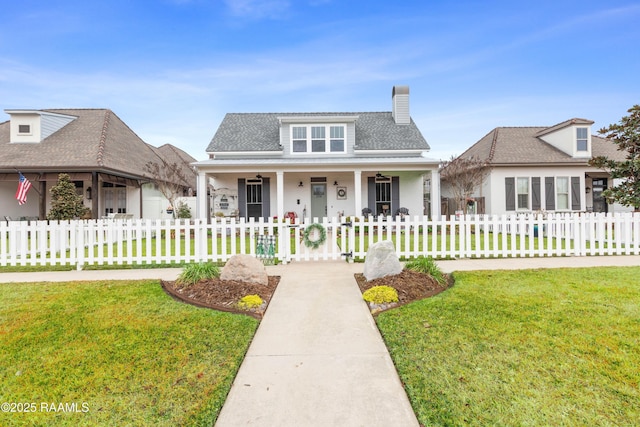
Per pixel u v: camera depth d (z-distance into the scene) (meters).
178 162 23.86
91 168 13.72
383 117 18.91
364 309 4.39
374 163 13.98
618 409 2.24
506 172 16.55
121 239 7.05
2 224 6.84
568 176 16.58
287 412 2.32
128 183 16.94
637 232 7.84
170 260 7.23
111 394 2.50
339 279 5.91
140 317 3.97
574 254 7.86
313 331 3.71
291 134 16.16
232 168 14.09
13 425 2.19
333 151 16.19
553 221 7.88
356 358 3.09
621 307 4.03
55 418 2.25
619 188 6.93
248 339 3.44
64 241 6.89
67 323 3.79
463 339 3.29
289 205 16.75
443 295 4.65
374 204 16.83
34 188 15.38
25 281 5.75
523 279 5.41
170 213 18.38
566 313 3.87
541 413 2.21
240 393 2.55
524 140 18.28
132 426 2.17
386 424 2.18
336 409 2.35
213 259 7.29
